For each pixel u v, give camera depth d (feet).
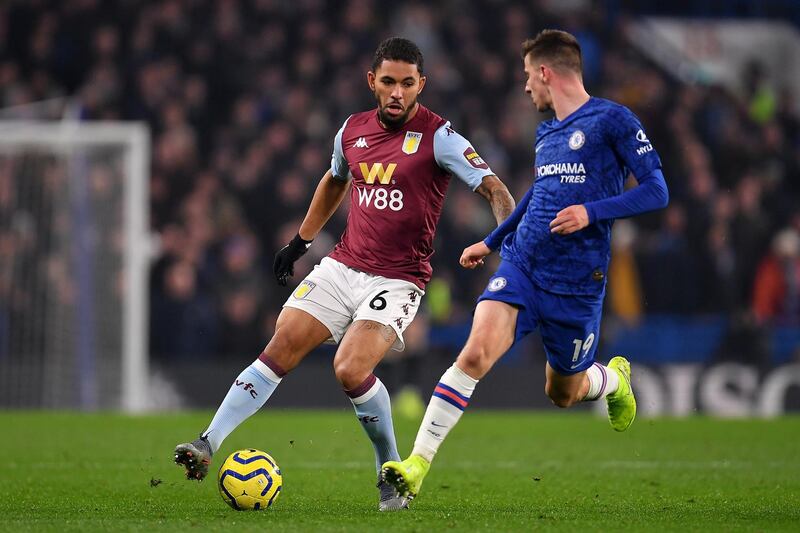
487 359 63.93
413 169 67.46
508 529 57.77
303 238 74.69
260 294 181.16
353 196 69.51
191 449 64.39
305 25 230.48
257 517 62.44
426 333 179.22
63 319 166.81
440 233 191.31
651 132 231.91
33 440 117.91
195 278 181.27
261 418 155.74
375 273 67.97
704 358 188.55
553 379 71.41
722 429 143.13
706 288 198.39
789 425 150.82
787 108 250.37
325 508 68.44
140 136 165.58
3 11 221.25
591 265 65.82
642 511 68.23
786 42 269.64
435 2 240.94
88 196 168.14
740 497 77.25
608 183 65.31
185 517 62.59
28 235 167.43
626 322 187.32
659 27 266.77
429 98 220.43
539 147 67.15
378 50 67.36
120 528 57.06
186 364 175.01
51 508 68.54
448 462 103.40
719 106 239.50
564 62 66.54
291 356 67.87
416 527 57.93
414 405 173.68
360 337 66.59
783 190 233.14
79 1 223.10
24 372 166.20
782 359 190.60
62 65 220.64
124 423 140.15
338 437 126.11
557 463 102.68
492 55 240.12
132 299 163.43
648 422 155.63
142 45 219.00
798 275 195.00
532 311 66.03
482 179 67.10
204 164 216.74
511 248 67.31
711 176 227.81
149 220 198.59
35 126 165.27
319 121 210.38
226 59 222.07
